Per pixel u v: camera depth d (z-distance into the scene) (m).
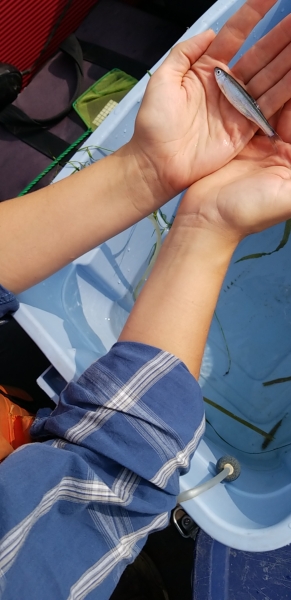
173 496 0.34
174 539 0.67
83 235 0.43
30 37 0.76
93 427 0.33
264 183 0.37
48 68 0.80
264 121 0.42
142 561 0.65
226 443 0.62
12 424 0.46
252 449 0.62
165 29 0.77
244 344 0.69
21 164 0.75
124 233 0.60
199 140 0.42
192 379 0.34
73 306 0.56
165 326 0.36
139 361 0.34
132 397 0.33
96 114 0.75
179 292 0.37
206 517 0.42
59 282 0.54
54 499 0.32
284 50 0.42
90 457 0.33
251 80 0.45
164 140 0.41
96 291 0.62
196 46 0.42
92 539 0.33
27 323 0.43
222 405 0.66
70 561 0.32
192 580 0.53
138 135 0.42
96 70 0.78
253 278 0.71
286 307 0.68
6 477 0.31
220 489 0.47
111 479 0.33
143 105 0.40
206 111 0.43
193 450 0.35
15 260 0.42
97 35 0.79
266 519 0.43
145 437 0.32
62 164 0.74
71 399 0.35
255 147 0.44
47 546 0.31
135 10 0.79
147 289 0.39
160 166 0.42
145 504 0.33
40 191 0.45
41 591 0.30
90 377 0.34
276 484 0.49
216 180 0.42
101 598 0.33
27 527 0.30
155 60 0.76
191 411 0.34
